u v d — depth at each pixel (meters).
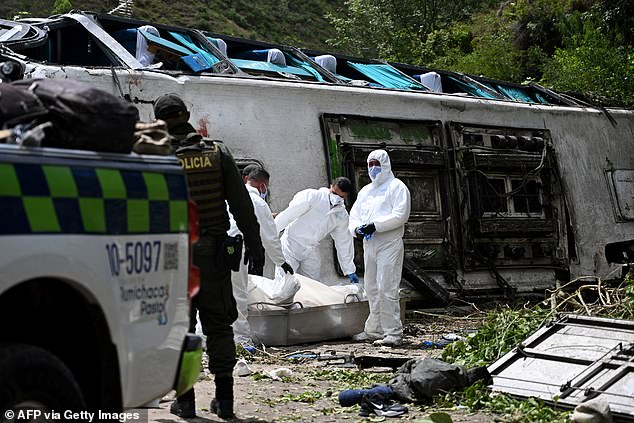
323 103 29.81
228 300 13.74
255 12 86.94
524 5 62.03
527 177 34.03
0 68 14.09
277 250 19.97
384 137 30.98
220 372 13.77
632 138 38.31
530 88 40.31
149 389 9.67
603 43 50.88
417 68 38.69
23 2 75.94
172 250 9.94
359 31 67.69
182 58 29.61
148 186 9.63
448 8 67.50
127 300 9.17
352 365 19.78
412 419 14.22
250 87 28.23
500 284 32.81
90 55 30.89
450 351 18.72
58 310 9.12
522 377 15.63
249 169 21.20
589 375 15.05
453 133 32.59
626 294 20.27
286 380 17.64
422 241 31.25
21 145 8.27
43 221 8.19
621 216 37.03
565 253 34.97
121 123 9.30
